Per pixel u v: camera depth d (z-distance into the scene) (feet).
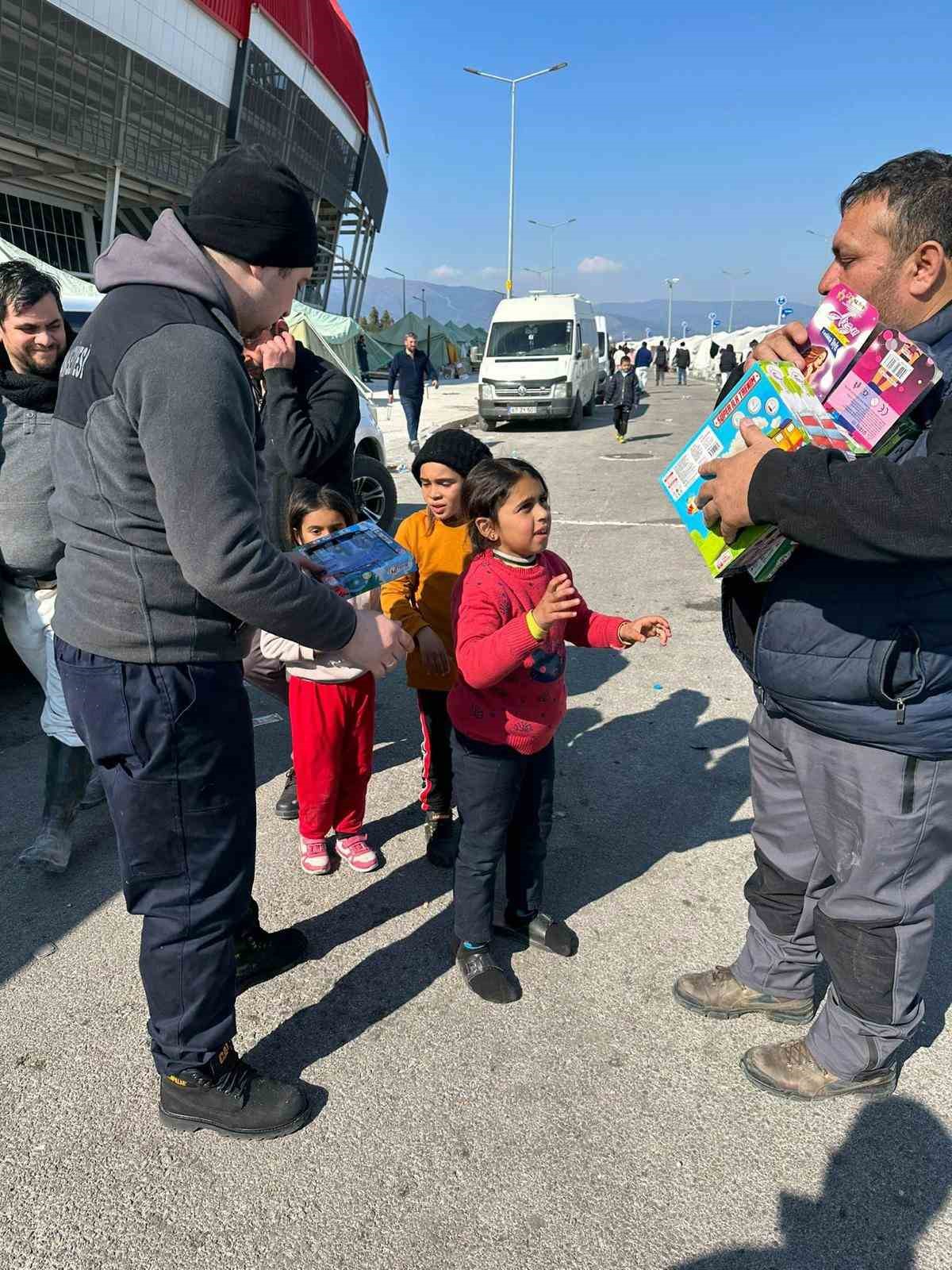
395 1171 6.07
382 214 157.58
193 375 4.82
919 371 4.91
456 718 7.34
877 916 5.85
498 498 6.73
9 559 9.55
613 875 9.57
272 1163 6.15
